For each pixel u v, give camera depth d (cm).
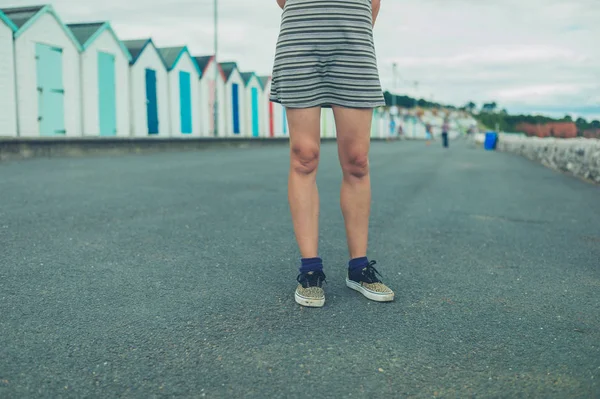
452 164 1370
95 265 301
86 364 177
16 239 358
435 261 335
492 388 165
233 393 159
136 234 388
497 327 219
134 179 760
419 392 162
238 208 528
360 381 168
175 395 158
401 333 210
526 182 896
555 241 407
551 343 202
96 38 1798
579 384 168
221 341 198
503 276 302
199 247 354
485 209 574
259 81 3141
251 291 260
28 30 1505
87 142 1410
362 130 248
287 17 243
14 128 1466
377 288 250
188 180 770
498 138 2800
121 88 1953
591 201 653
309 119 245
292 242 377
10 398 154
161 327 211
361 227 262
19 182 674
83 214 462
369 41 245
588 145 974
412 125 9062
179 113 2359
